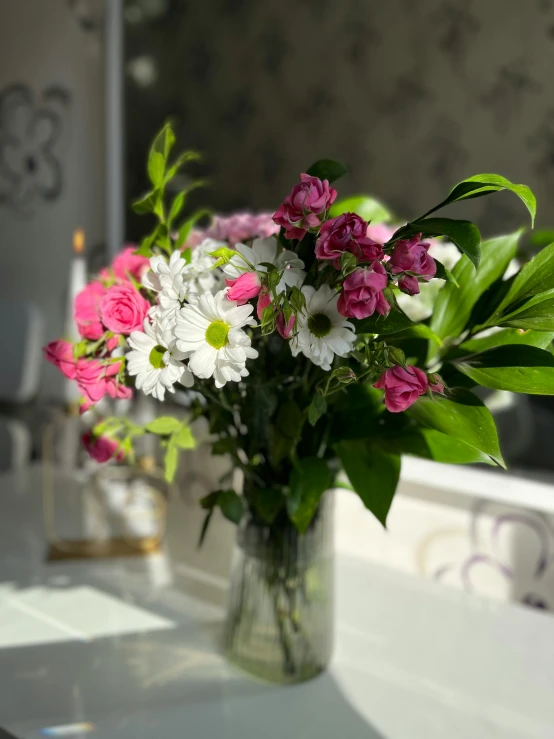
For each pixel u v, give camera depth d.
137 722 0.69
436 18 0.98
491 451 0.58
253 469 0.73
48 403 1.57
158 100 1.32
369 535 1.08
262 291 0.54
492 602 0.94
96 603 0.92
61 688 0.74
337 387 0.58
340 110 1.09
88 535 1.10
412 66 1.01
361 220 0.54
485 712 0.73
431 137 1.01
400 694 0.75
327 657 0.79
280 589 0.74
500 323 0.62
